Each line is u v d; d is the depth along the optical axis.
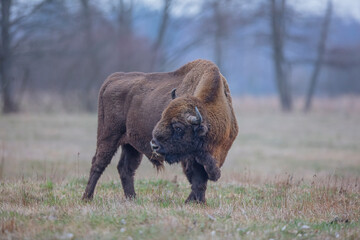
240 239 20.89
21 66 136.50
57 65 141.75
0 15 119.19
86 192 32.09
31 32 129.25
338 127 111.12
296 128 108.19
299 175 50.72
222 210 25.94
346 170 56.66
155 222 22.83
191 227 22.06
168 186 35.97
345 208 28.14
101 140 33.72
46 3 123.94
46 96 145.25
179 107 27.03
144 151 31.89
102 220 23.44
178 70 32.09
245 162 63.88
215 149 27.97
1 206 27.83
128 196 32.12
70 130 90.56
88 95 138.50
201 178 28.27
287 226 23.27
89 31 141.00
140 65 150.25
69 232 21.86
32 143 73.06
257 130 103.69
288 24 176.75
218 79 28.75
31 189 33.09
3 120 101.19
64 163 56.56
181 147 27.02
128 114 32.66
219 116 27.83
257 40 176.62
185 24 165.12
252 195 32.84
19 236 21.58
